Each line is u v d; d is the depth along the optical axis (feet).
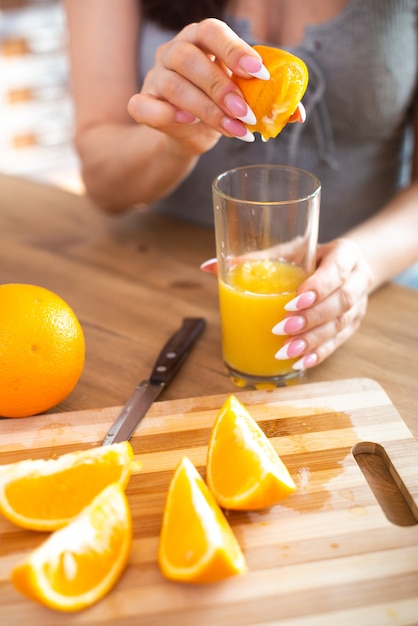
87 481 1.54
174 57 1.76
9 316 1.68
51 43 6.08
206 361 1.98
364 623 1.35
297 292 1.81
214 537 1.38
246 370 1.90
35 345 1.69
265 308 1.82
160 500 1.58
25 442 1.72
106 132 2.75
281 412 1.79
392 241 2.28
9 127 6.16
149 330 2.10
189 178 2.99
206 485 1.57
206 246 2.52
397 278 2.74
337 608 1.37
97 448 1.57
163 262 2.43
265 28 2.70
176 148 2.26
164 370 1.89
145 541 1.49
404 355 1.99
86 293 2.27
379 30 2.57
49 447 1.71
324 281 1.81
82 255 2.48
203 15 2.68
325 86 2.65
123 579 1.42
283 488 1.50
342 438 1.71
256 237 1.88
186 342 2.00
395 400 1.85
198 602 1.38
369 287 2.03
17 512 1.51
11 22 5.77
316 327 1.87
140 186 2.60
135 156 2.51
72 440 1.73
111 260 2.44
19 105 6.14
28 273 2.37
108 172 2.62
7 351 1.68
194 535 1.40
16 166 6.34
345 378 1.92
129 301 2.23
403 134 2.89
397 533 1.49
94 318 2.16
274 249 1.90
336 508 1.55
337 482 1.60
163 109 1.86
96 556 1.40
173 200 3.11
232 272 1.88
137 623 1.36
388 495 1.63
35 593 1.32
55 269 2.39
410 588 1.40
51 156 6.55
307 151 2.79
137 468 1.57
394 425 1.74
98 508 1.44
